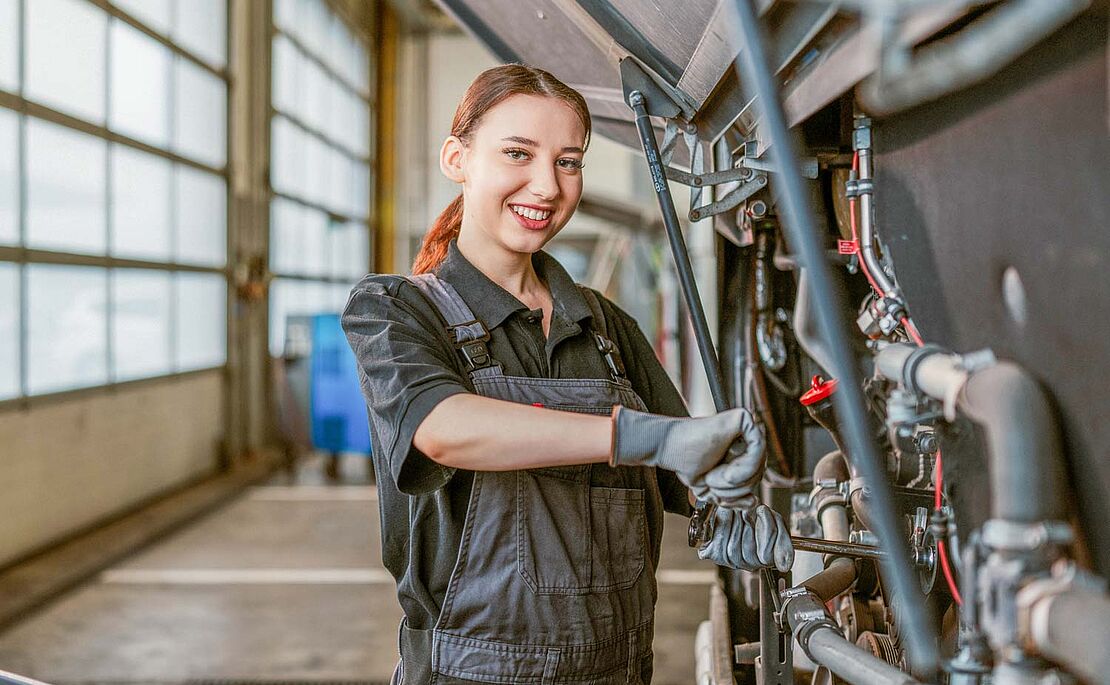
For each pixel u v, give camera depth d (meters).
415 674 0.99
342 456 7.21
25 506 4.11
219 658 3.05
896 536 0.54
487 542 0.93
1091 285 0.53
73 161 4.59
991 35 0.52
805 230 0.54
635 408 1.05
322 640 3.22
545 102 0.97
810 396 1.13
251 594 3.75
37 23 4.25
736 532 1.03
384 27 11.06
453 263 1.04
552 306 1.07
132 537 4.54
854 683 0.82
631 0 0.98
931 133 0.71
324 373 6.39
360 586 3.86
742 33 0.56
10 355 4.05
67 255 4.47
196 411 6.07
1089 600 0.52
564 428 0.79
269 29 7.24
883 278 0.85
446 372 0.88
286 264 7.87
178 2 5.82
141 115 5.35
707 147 1.25
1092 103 0.52
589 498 0.99
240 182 6.76
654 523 1.10
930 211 0.73
